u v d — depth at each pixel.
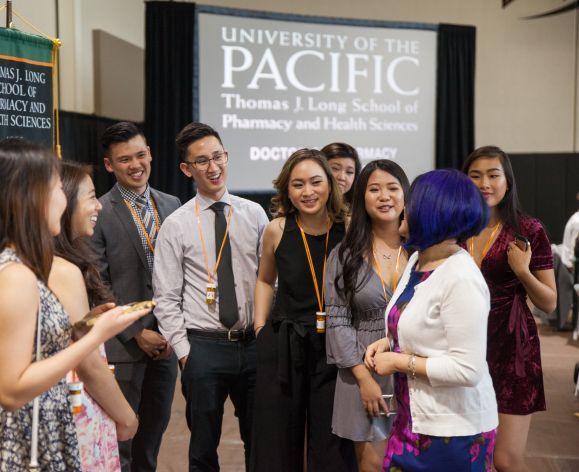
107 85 7.07
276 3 8.54
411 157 7.51
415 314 1.69
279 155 7.07
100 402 1.64
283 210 2.48
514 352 2.40
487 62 9.06
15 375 1.28
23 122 2.95
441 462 1.68
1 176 1.35
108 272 2.70
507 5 8.75
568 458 3.50
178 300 2.63
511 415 2.41
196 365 2.57
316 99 7.15
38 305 1.34
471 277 1.63
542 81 9.06
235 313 2.59
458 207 1.66
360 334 2.23
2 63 2.86
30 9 5.55
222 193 2.71
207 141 2.63
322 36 7.12
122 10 7.51
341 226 2.46
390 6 8.73
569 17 8.99
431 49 7.46
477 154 2.46
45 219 1.38
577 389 4.54
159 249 2.65
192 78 6.79
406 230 1.87
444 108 7.54
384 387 2.24
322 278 2.40
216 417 2.60
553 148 9.13
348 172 3.12
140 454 2.80
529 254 2.31
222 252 2.64
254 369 2.65
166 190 6.80
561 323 6.58
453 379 1.60
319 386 2.36
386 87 7.36
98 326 1.36
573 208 8.89
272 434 2.38
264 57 6.95
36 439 1.35
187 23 6.73
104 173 6.80
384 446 2.28
